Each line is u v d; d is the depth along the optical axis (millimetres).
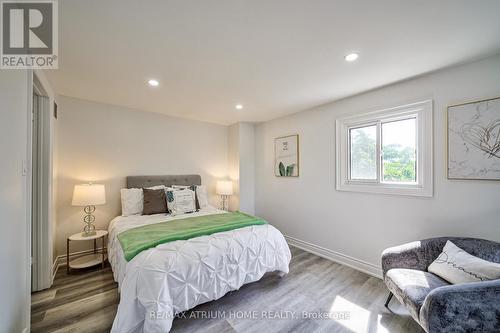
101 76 2143
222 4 1220
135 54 1743
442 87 2004
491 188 1759
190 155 3908
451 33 1480
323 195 3055
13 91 1210
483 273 1356
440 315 1180
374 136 2602
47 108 2154
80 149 2848
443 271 1568
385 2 1205
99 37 1514
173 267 1558
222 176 4324
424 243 1812
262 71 2055
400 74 2109
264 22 1375
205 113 3533
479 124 1791
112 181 3098
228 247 1880
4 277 1096
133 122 3289
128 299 1429
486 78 1780
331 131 2953
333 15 1310
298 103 3000
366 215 2580
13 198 1201
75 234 2650
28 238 1412
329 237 2971
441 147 2010
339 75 2141
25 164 1370
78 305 1861
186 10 1263
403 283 1563
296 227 3451
